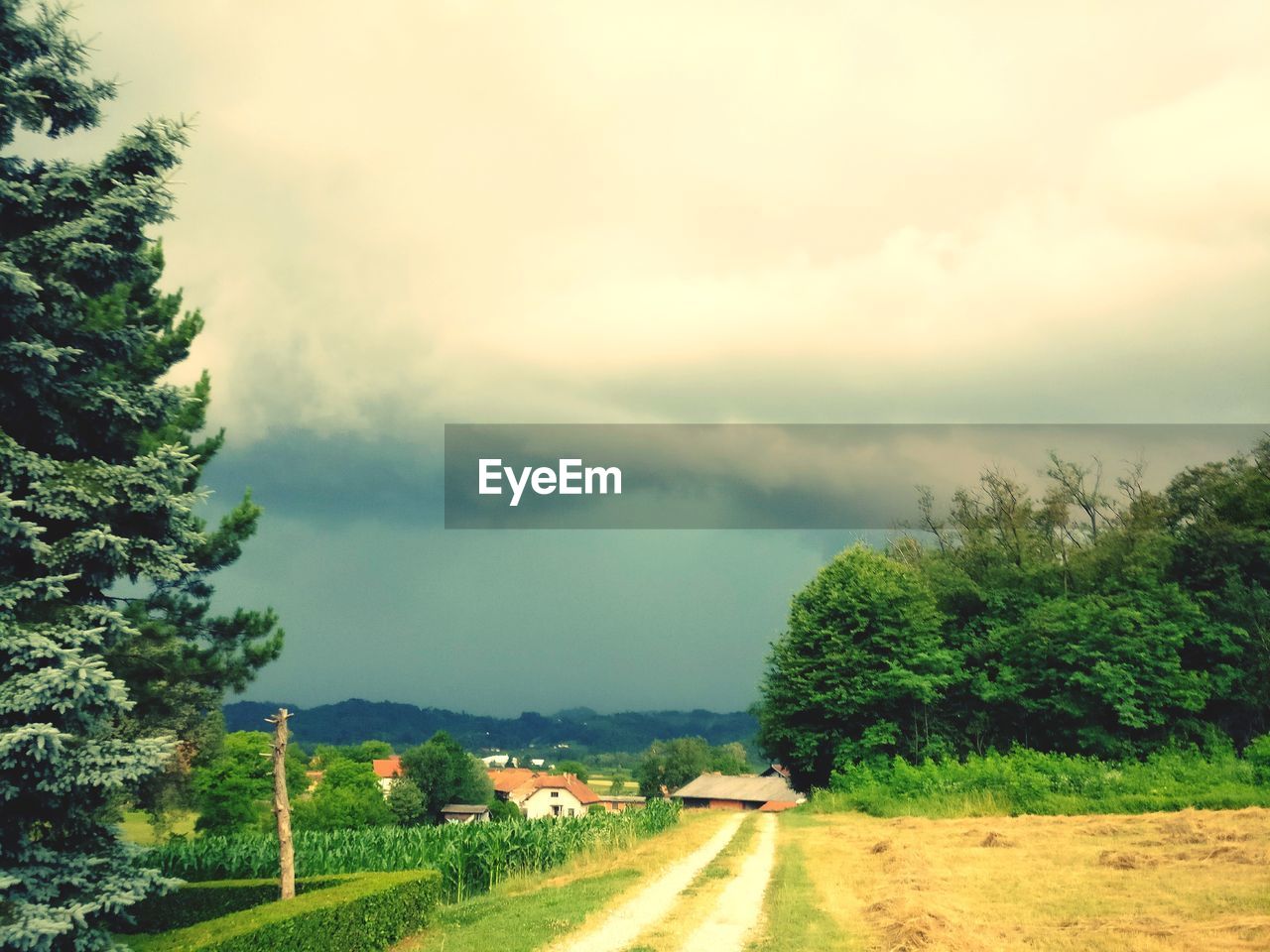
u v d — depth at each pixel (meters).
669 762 148.25
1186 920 12.19
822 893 16.12
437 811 96.00
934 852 20.20
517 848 22.73
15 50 12.37
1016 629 50.06
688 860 22.22
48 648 10.23
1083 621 46.09
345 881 16.45
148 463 11.78
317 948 12.61
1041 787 30.25
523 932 14.02
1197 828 20.62
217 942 10.78
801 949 11.83
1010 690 47.97
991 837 21.38
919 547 59.00
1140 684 44.91
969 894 14.82
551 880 20.72
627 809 33.97
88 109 12.82
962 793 31.70
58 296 12.08
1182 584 50.66
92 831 11.27
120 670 18.55
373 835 24.16
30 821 10.66
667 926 13.91
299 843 23.64
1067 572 53.56
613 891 17.33
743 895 16.59
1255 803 25.61
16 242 11.93
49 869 10.52
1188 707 43.88
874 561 51.25
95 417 12.48
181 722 21.27
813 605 51.22
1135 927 11.73
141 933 17.41
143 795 24.00
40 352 11.20
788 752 51.00
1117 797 28.14
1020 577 53.72
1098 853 18.75
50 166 12.55
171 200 12.44
